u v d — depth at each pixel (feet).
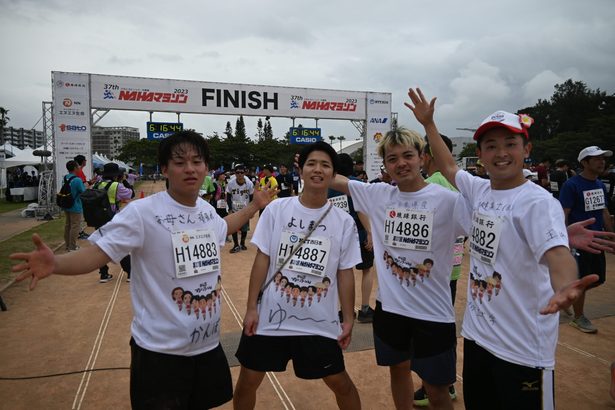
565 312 17.54
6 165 72.02
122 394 11.16
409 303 8.71
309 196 8.63
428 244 8.61
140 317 7.10
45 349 13.98
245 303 19.03
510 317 6.73
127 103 53.47
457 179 8.46
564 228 6.30
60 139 50.88
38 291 20.76
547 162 42.29
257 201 9.36
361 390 11.44
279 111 60.34
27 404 10.64
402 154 8.75
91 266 6.50
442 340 8.59
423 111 9.36
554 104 227.40
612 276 24.06
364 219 15.38
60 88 50.60
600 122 155.43
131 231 6.82
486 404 7.39
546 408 6.54
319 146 8.55
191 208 7.55
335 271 8.57
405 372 9.45
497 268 6.88
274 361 8.34
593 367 12.80
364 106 64.23
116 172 31.73
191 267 7.18
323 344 8.22
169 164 7.23
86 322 16.55
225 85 57.57
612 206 31.17
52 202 53.47
